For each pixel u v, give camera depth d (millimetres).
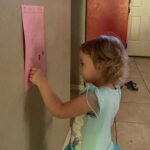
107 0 3080
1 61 744
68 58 1919
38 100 1141
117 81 1074
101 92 1036
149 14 5098
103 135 1092
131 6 5078
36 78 992
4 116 786
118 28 3166
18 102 899
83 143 1107
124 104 2939
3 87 767
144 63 4840
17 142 915
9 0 774
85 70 1060
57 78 1548
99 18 3127
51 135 1492
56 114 997
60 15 1544
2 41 744
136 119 2594
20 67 890
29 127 1049
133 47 5301
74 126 1138
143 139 2236
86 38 3166
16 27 836
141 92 3352
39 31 1067
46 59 1234
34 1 1005
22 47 898
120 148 2090
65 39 1753
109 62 1026
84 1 3082
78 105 1001
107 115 1059
